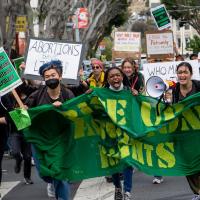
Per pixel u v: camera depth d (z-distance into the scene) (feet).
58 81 27.96
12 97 39.52
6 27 89.35
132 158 28.35
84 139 27.96
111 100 28.45
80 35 148.97
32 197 34.32
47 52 39.91
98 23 155.33
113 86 28.55
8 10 81.82
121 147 28.32
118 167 28.35
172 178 38.32
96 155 28.14
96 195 33.53
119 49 78.64
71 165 27.61
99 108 28.07
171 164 28.76
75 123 27.78
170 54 66.69
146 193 33.68
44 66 28.09
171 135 28.91
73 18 144.15
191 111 28.89
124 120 28.53
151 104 28.96
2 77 31.09
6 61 31.14
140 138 28.63
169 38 66.74
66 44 39.81
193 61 51.42
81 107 27.66
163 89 32.91
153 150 28.76
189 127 28.89
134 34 78.38
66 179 27.43
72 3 120.88
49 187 33.99
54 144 27.30
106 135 28.32
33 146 27.71
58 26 106.73
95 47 185.26
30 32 94.68
